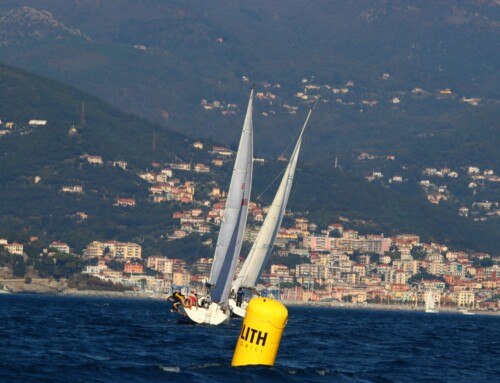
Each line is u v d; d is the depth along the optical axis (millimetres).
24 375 121875
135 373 123250
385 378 139500
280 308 102375
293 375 123938
